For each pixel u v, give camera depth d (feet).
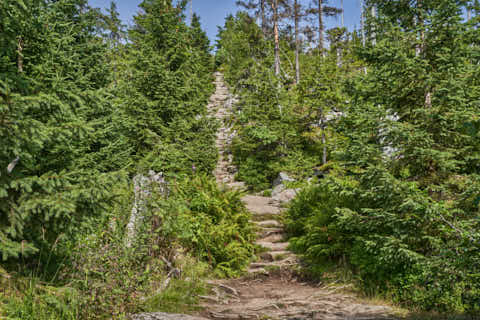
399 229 16.71
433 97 18.29
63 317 10.60
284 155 57.72
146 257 15.71
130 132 34.17
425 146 18.06
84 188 11.40
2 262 11.92
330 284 20.13
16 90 11.98
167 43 43.73
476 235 11.91
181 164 35.73
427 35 19.52
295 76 92.63
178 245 21.36
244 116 60.29
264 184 54.75
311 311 15.23
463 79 17.17
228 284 20.90
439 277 14.01
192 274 19.26
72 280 12.07
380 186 16.94
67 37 24.21
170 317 12.82
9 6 11.44
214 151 51.34
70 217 11.44
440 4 18.28
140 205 17.92
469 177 16.40
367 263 18.65
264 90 62.13
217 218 25.88
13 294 10.55
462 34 18.53
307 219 28.45
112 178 11.97
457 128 18.10
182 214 21.97
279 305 16.61
